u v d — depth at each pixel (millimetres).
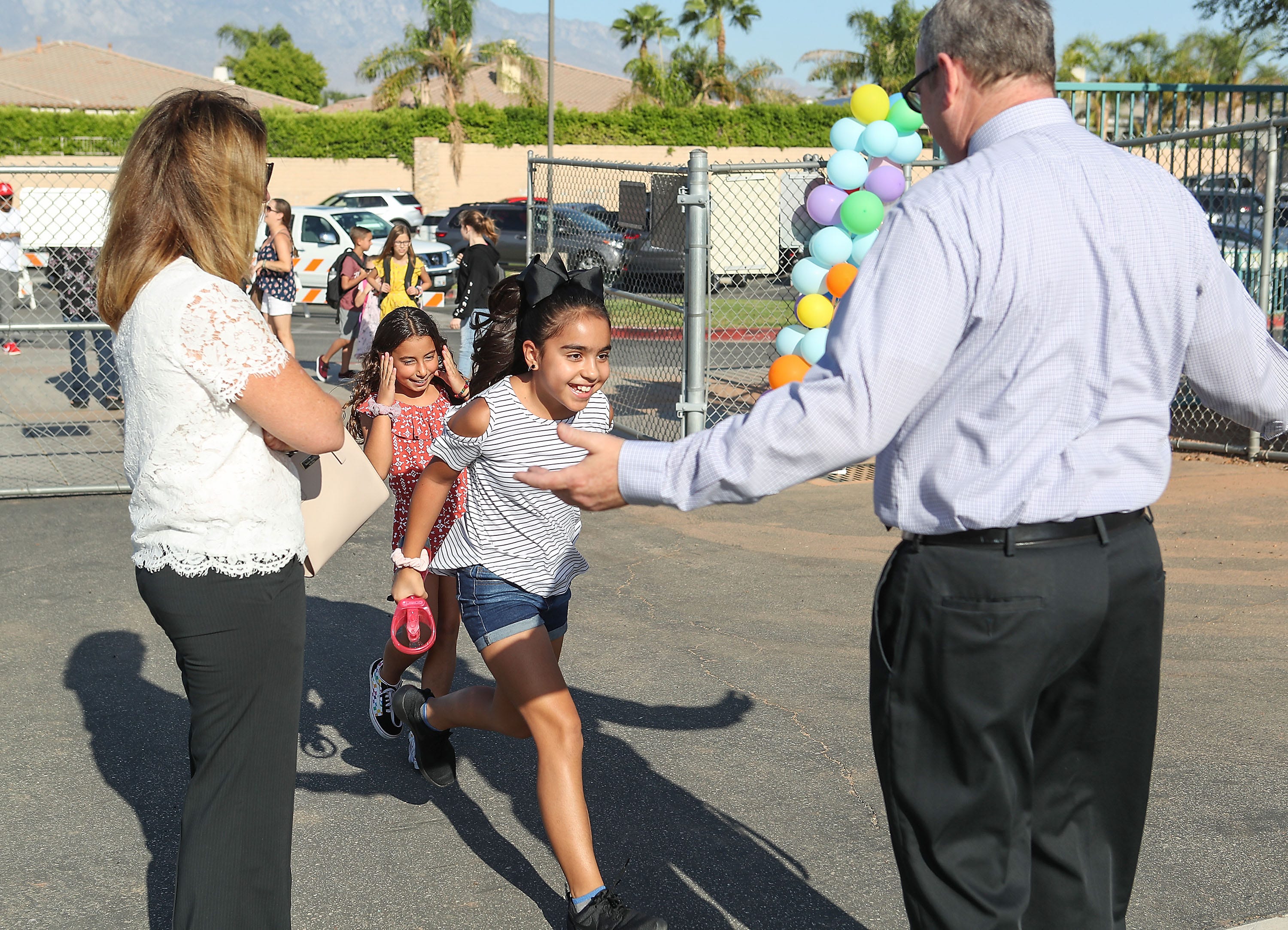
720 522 7305
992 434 1963
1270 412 2246
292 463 2654
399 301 11422
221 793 2559
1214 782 3838
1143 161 2068
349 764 4105
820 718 4422
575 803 2893
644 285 10719
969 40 2066
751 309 12820
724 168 8398
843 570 6285
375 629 5434
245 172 2527
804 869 3363
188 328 2371
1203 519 6965
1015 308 1927
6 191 12086
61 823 3648
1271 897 3166
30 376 12883
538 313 2979
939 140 2238
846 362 1920
